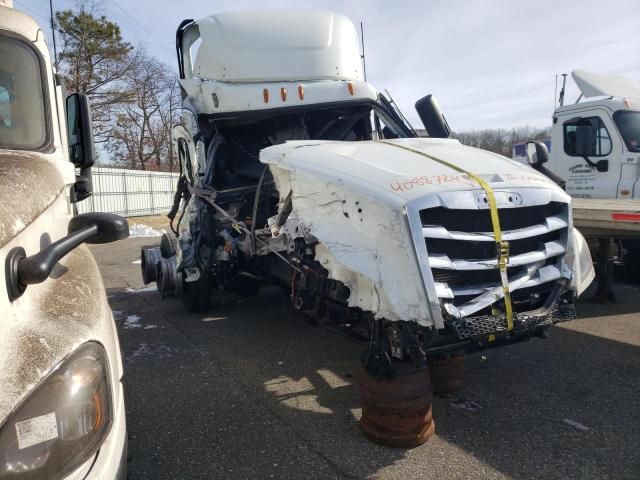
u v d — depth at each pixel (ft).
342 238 10.61
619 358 15.74
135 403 13.08
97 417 5.05
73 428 4.75
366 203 10.22
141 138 137.28
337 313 12.44
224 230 18.03
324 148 13.06
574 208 18.06
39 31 9.13
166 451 10.74
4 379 4.42
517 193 10.79
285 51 18.06
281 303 23.22
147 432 11.55
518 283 10.65
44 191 6.25
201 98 18.60
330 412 12.48
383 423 10.75
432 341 9.71
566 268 11.50
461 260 10.08
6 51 8.45
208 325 20.06
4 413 4.27
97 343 5.42
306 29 18.66
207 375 14.93
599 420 11.83
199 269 19.15
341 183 10.85
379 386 10.81
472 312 10.01
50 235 6.54
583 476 9.64
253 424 11.91
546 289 11.36
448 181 10.46
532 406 12.61
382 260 9.84
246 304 23.18
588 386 13.74
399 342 10.07
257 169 19.11
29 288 5.40
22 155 7.36
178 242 19.40
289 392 13.70
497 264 10.34
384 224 9.84
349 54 19.20
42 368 4.62
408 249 9.55
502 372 14.82
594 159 26.78
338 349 17.08
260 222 16.99
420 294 9.43
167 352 16.98
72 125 10.17
